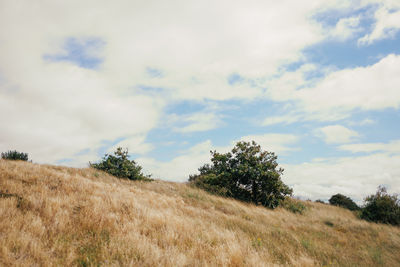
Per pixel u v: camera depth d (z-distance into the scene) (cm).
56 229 471
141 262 397
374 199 1720
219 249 529
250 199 1834
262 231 841
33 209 531
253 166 1867
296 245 751
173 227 630
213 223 812
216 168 2039
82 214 571
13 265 322
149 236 544
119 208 699
